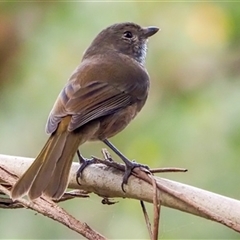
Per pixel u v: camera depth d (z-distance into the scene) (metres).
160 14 11.40
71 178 7.10
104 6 11.26
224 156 10.39
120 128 8.80
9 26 11.53
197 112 10.80
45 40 11.45
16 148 10.99
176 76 11.23
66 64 11.26
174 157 10.53
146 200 6.52
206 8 11.48
